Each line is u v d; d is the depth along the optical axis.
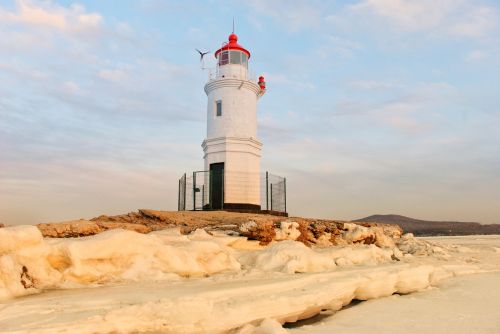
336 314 7.13
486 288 9.60
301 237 13.75
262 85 25.50
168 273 7.71
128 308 4.87
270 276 8.05
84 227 11.89
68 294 5.98
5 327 4.19
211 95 23.56
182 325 5.04
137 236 7.91
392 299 8.41
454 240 33.50
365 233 15.19
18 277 6.06
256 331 5.35
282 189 23.94
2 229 6.38
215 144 22.36
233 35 24.56
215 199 21.52
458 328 6.13
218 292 6.15
